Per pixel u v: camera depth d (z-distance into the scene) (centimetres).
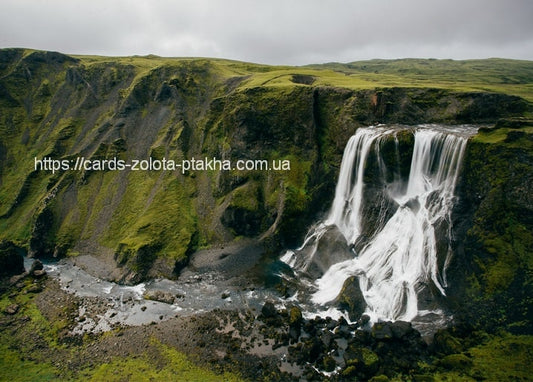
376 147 6041
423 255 5019
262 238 6900
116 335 4688
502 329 4025
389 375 3756
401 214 5619
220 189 7856
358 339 4241
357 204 6291
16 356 4356
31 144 10138
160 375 3938
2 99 10838
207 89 10719
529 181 4444
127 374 3975
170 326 4822
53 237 7388
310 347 4091
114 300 5528
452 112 6538
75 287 5947
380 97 6856
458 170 5112
